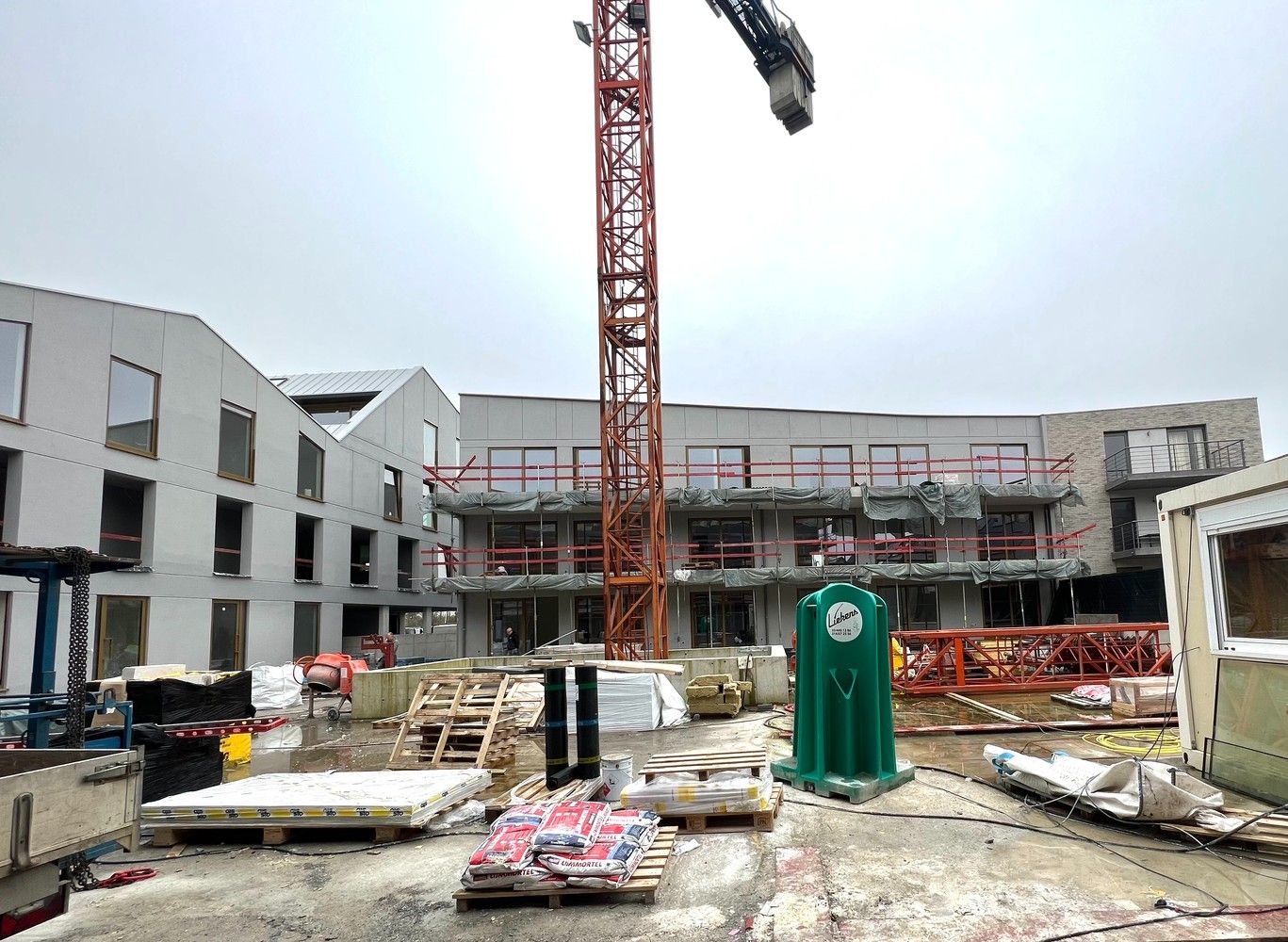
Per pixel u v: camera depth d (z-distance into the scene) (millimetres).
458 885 6074
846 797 7895
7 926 4285
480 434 26766
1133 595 23453
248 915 5656
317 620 25156
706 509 26688
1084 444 28984
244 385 21719
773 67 23094
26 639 15188
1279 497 7402
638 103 23031
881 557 27031
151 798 8211
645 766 8180
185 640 19125
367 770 10883
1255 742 7832
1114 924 4918
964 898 5410
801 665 8695
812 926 5059
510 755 11023
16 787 4172
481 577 25562
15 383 15352
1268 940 4703
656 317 22953
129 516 18750
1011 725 11789
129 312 17891
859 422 28016
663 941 4965
